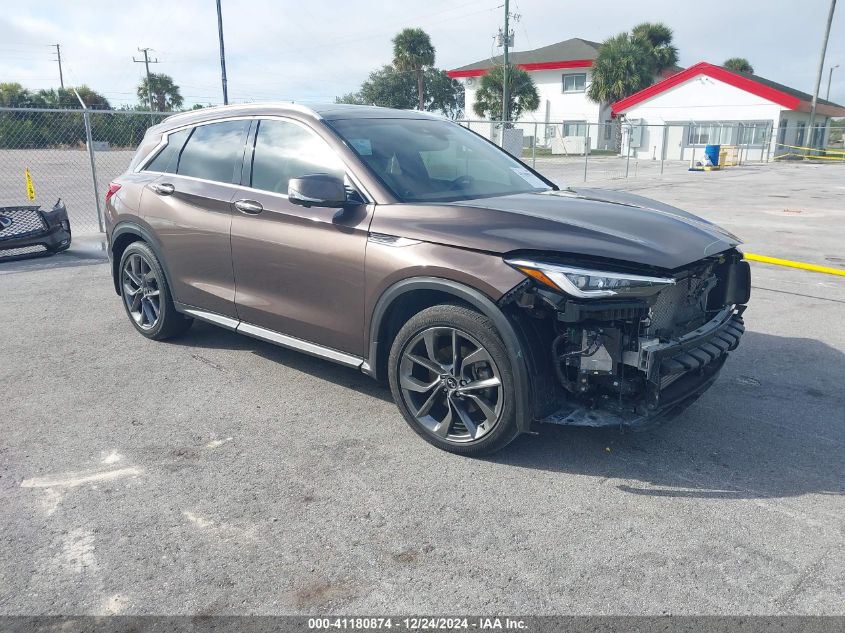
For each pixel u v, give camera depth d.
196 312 4.69
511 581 2.50
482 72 52.50
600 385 3.14
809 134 40.50
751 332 5.48
